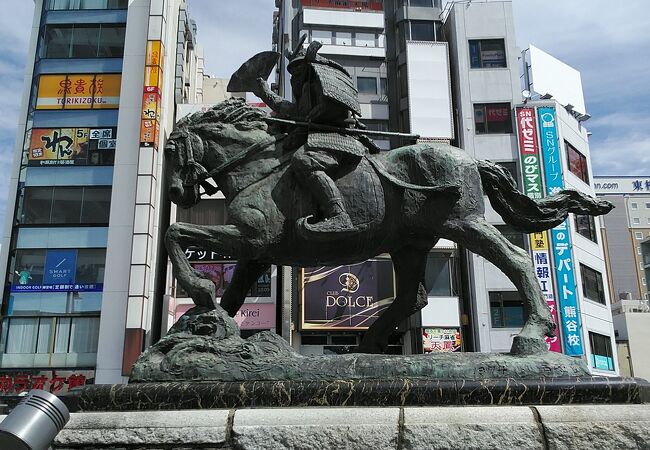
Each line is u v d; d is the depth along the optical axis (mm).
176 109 23875
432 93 23031
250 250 4273
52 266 20359
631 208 55000
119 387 3617
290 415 3309
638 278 53219
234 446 3234
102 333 19094
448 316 20500
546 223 4508
